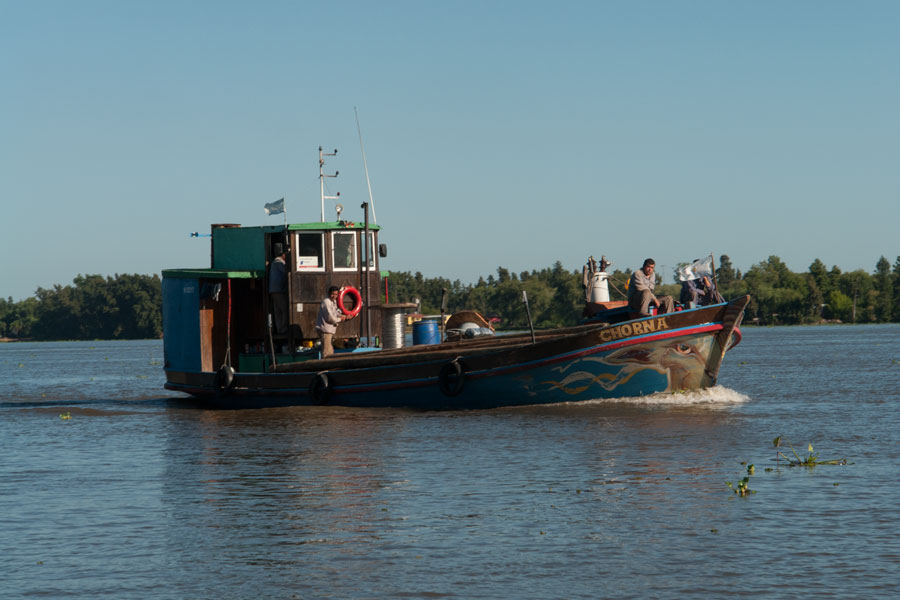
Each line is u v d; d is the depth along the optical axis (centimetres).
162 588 1221
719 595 1155
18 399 4456
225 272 3484
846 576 1213
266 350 3556
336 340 3475
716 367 3020
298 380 3297
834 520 1480
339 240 3450
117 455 2345
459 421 2742
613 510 1568
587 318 3441
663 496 1664
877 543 1351
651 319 2878
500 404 3011
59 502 1747
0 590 1222
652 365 2958
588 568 1263
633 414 2789
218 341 3662
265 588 1211
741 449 2155
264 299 3550
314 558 1334
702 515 1524
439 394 3061
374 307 3425
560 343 2898
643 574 1234
